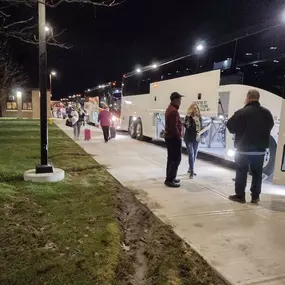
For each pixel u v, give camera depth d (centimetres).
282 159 599
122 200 588
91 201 557
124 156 1113
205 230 462
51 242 392
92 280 314
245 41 834
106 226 445
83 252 368
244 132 582
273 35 749
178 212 539
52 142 1435
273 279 337
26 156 1008
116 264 350
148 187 698
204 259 377
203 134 1049
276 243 423
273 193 671
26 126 2573
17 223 445
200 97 1011
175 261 368
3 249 371
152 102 1446
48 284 305
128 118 1855
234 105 853
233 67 864
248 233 454
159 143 1538
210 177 810
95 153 1166
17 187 622
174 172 698
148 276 344
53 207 517
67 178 724
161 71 1352
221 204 585
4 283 304
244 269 356
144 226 486
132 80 1772
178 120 685
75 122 1578
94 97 2802
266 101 759
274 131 742
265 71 764
